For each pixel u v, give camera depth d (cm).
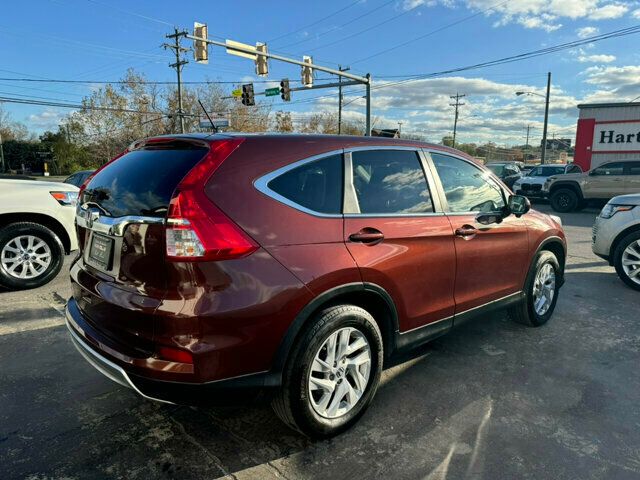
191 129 4625
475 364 378
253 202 239
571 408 312
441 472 248
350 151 290
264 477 243
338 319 259
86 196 292
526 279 428
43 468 248
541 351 404
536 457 260
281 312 237
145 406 311
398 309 300
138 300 231
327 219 264
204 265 219
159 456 259
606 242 625
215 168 236
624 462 257
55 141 6356
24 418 295
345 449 266
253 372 235
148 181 247
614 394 331
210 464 253
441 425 291
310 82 2050
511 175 2500
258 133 272
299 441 274
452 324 348
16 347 400
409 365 375
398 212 304
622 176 1576
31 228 557
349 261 264
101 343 248
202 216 222
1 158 6538
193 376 220
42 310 491
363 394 286
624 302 549
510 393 331
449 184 352
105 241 261
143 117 4619
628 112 2100
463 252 344
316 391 267
